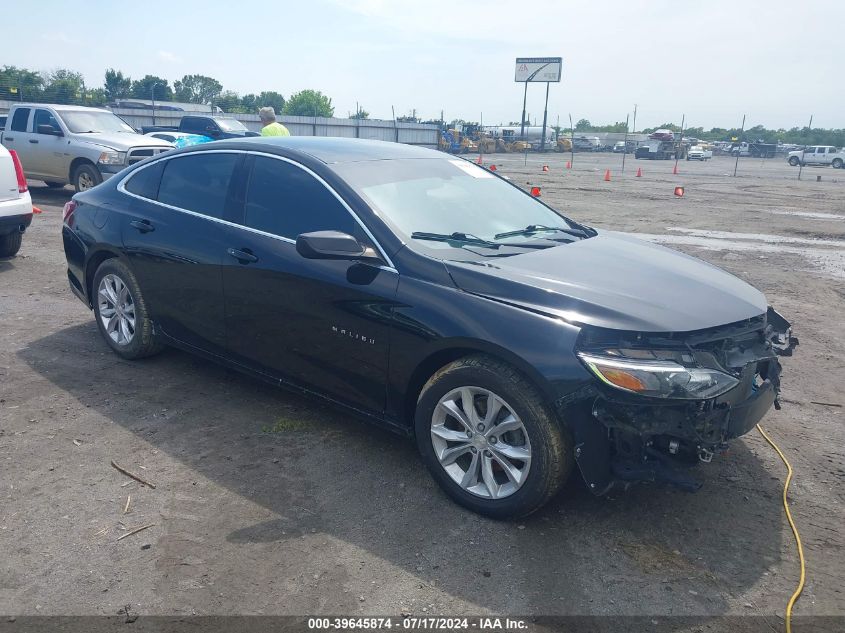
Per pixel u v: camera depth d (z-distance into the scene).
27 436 4.09
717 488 3.71
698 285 3.63
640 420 2.97
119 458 3.87
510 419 3.24
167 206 4.77
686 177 30.84
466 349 3.36
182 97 116.62
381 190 4.00
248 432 4.21
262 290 4.11
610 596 2.85
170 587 2.85
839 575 3.02
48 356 5.36
